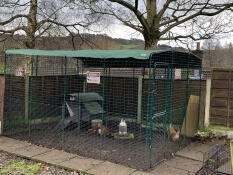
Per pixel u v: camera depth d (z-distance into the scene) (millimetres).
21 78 6730
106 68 7832
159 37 12133
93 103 7086
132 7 11266
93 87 8219
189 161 4887
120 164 4520
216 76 6715
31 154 4949
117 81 7668
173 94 6000
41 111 6965
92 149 5332
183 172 4312
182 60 5977
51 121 7082
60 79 7426
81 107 6859
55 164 4438
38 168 4359
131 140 6012
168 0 11531
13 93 6555
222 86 6660
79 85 7953
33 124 6871
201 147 5797
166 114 5289
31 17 11125
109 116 7293
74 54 5289
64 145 5574
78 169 4215
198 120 6645
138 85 7176
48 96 7141
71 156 4879
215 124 6797
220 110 6711
